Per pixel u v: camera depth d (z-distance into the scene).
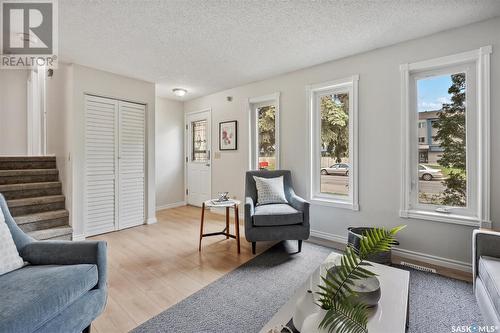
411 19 2.18
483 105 2.19
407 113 2.57
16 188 3.03
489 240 1.67
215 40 2.56
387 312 1.11
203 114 4.92
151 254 2.72
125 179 3.71
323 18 2.17
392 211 2.70
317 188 3.38
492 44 2.16
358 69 2.90
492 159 2.17
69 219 3.20
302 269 2.36
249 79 3.83
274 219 2.64
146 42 2.60
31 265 1.45
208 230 3.62
